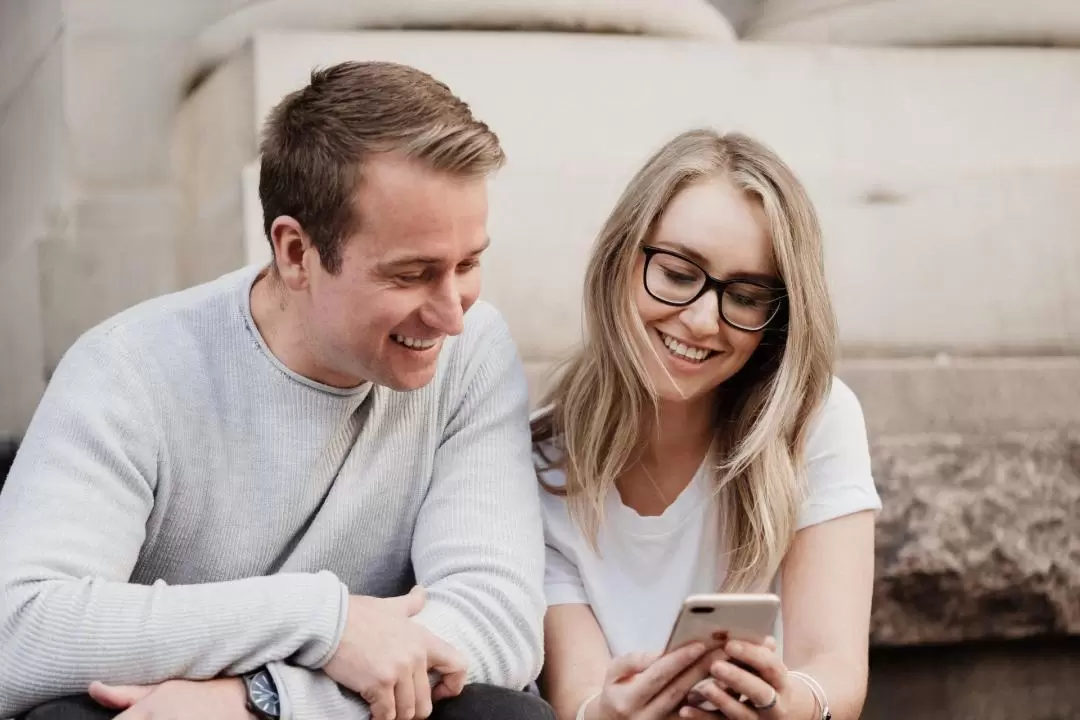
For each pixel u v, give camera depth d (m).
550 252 2.15
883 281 2.26
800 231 1.52
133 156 2.36
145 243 2.36
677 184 1.53
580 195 2.17
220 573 1.42
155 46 2.36
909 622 2.04
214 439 1.39
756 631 1.27
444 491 1.46
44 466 1.31
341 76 1.31
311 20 2.25
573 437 1.62
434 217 1.26
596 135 2.25
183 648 1.21
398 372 1.34
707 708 1.35
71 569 1.26
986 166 2.39
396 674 1.22
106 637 1.21
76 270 2.34
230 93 2.23
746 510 1.57
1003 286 2.30
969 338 2.30
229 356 1.40
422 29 2.25
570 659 1.57
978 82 2.41
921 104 2.39
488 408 1.51
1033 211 2.32
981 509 2.07
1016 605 2.08
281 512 1.41
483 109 2.21
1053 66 2.45
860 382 2.13
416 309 1.30
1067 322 2.33
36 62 2.50
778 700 1.31
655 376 1.54
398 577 1.51
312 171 1.28
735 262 1.50
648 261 1.52
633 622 1.61
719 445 1.62
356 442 1.43
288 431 1.40
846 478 1.60
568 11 2.28
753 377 1.60
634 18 2.32
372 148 1.26
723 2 2.58
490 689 1.27
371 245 1.27
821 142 2.34
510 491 1.46
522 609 1.37
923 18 2.43
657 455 1.63
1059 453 2.11
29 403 2.47
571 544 1.63
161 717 1.18
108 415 1.33
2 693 1.22
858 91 2.37
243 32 2.27
